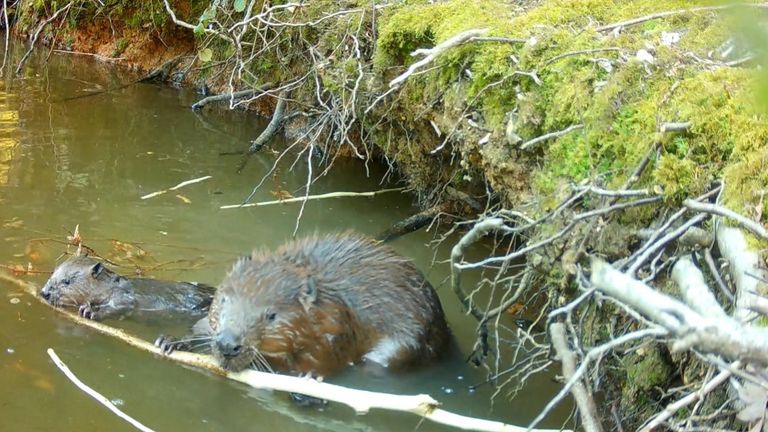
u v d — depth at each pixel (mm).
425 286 3025
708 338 1812
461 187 3482
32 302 3064
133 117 4367
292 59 4047
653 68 2750
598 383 2525
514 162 2949
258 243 3422
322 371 2887
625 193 2512
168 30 5051
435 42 3219
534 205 2826
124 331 2998
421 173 3594
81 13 5445
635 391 2561
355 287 2961
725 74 2676
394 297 2961
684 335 1825
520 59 2939
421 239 3520
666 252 2525
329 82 3543
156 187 3736
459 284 2793
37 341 2914
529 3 3289
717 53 2805
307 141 4020
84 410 2689
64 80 4910
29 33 5672
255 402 2764
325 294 2887
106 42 5379
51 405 2697
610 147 2676
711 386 2227
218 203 3654
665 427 2428
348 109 3512
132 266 3254
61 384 2768
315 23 3607
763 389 2207
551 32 2967
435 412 2639
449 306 3199
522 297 3154
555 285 2703
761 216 2391
